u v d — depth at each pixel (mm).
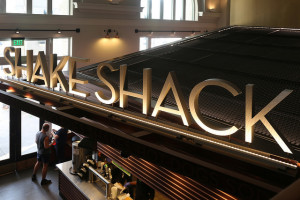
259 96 3221
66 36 7539
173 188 3443
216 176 1833
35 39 7152
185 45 5863
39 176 7141
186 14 10742
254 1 7285
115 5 8133
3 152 7125
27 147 7434
